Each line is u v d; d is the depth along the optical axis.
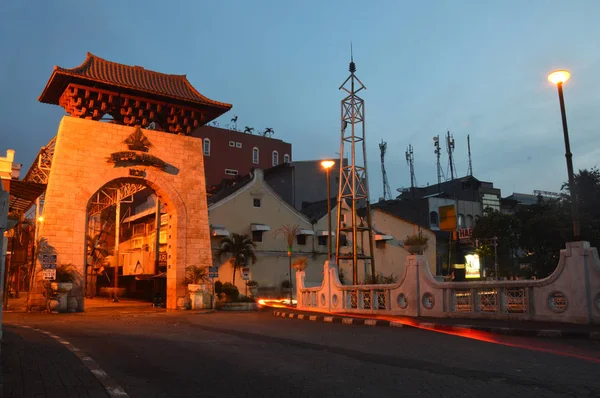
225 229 39.38
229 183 51.62
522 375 7.55
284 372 8.10
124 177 28.19
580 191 45.62
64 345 11.09
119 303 38.00
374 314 19.45
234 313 26.23
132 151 28.38
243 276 32.97
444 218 57.31
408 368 8.27
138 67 30.78
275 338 12.97
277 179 57.41
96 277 54.91
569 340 11.23
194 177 30.80
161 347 11.20
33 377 7.27
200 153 31.30
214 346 11.36
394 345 11.05
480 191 68.50
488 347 10.42
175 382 7.42
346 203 47.44
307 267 43.72
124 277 48.75
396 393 6.59
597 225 42.66
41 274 25.20
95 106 28.22
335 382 7.30
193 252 29.94
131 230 52.56
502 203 71.06
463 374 7.68
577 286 13.12
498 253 52.44
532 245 47.41
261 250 41.44
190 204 30.33
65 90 28.05
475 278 51.25
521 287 14.58
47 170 34.84
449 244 55.62
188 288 29.14
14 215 28.44
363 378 7.54
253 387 7.06
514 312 14.72
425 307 17.38
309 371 8.16
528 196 84.31
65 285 24.94
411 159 83.19
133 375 7.94
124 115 29.69
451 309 16.42
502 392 6.53
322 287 23.25
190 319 21.09
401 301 18.42
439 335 12.85
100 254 51.97
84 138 27.31
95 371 8.05
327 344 11.52
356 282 29.72
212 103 31.03
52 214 25.78
